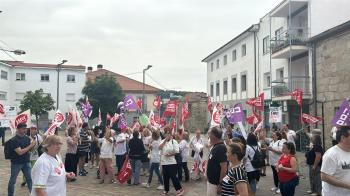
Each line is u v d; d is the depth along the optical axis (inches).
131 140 518.0
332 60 829.8
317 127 874.8
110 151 531.5
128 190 480.1
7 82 2110.0
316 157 430.9
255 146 365.1
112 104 1824.6
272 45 1105.4
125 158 554.9
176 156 483.5
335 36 816.9
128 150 543.5
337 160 201.6
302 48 939.3
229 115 639.1
